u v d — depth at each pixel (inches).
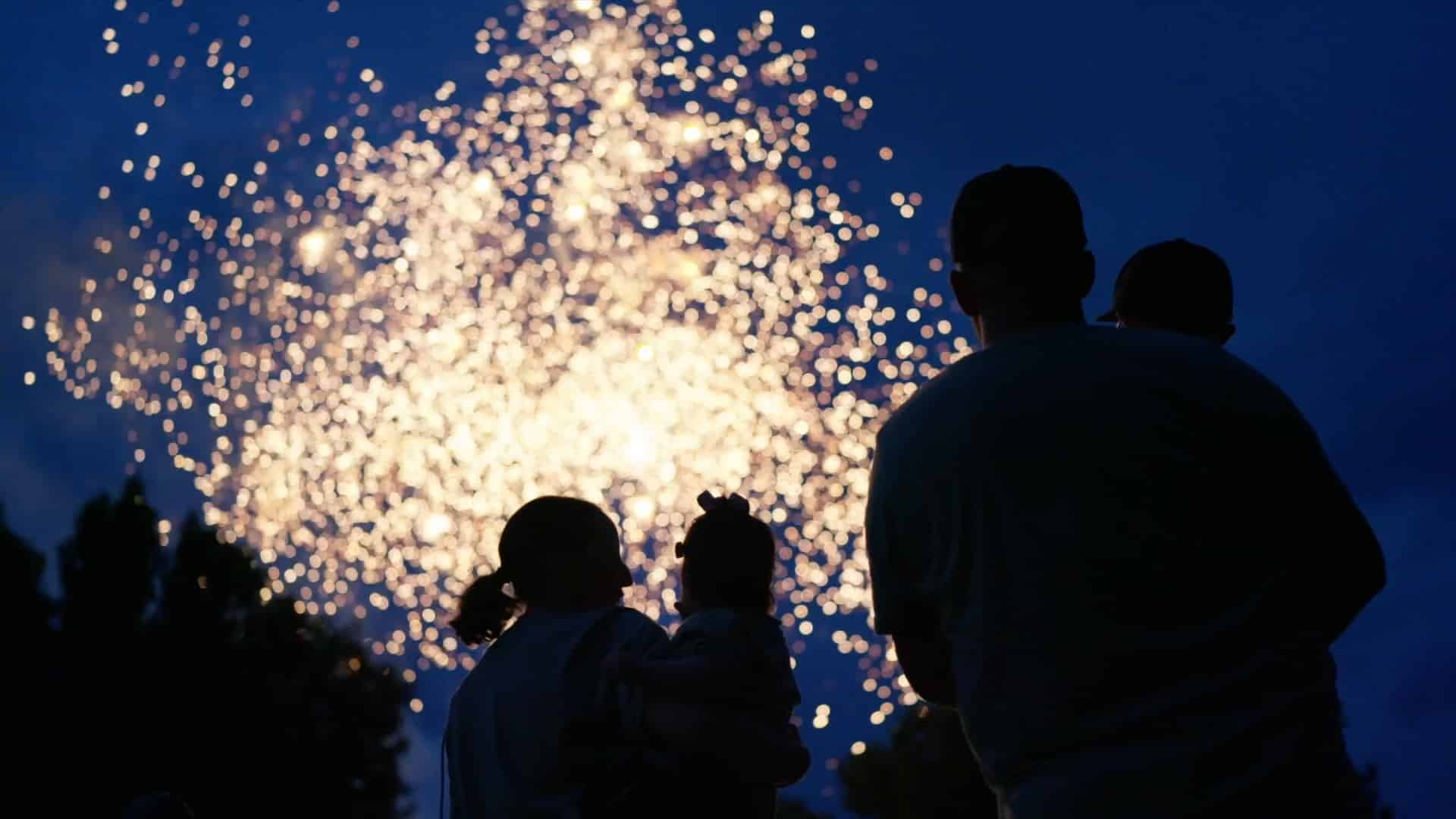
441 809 118.6
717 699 111.9
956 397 79.9
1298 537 75.5
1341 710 76.6
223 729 817.5
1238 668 72.8
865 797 644.7
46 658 802.8
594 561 122.7
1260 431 76.1
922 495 79.2
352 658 874.8
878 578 81.5
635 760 112.4
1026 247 83.7
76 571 825.5
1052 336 80.9
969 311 86.7
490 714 115.3
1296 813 70.6
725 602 122.1
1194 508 74.8
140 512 837.2
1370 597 78.3
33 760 778.8
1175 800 70.4
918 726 648.4
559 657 115.0
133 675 807.1
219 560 843.4
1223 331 114.4
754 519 126.1
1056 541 75.1
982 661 75.9
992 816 613.6
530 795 111.5
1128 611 73.7
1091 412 76.8
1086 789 71.8
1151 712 72.2
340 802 845.2
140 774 796.6
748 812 113.8
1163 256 115.3
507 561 123.3
